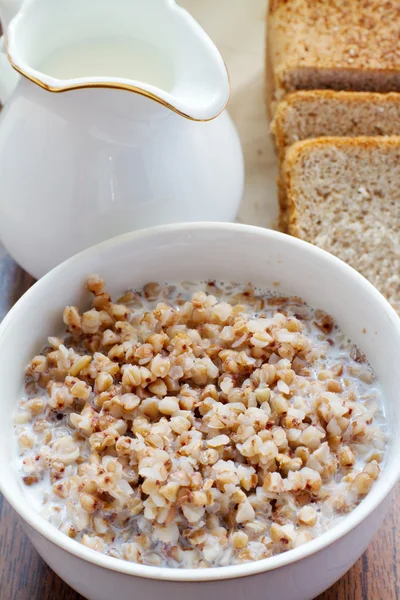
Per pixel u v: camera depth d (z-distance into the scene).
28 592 0.44
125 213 0.47
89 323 0.45
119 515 0.40
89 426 0.42
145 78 0.47
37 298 0.45
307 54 0.58
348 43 0.58
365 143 0.55
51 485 0.41
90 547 0.39
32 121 0.46
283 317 0.45
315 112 0.58
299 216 0.55
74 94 0.44
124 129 0.45
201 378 0.43
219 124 0.48
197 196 0.48
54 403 0.42
